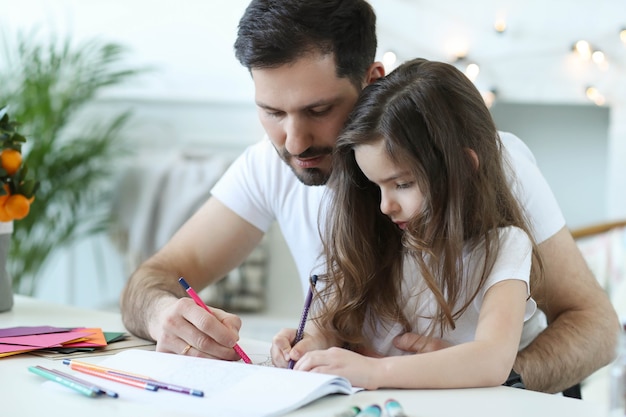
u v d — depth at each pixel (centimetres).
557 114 345
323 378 101
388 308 130
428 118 119
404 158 118
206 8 347
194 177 324
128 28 354
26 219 317
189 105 353
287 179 154
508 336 110
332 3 126
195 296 126
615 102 320
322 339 125
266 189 156
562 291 138
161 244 325
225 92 349
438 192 120
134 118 356
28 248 323
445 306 120
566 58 319
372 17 134
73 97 324
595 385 241
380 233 133
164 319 123
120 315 157
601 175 345
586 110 342
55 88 324
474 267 122
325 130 130
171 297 136
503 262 117
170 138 355
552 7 317
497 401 100
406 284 130
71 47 357
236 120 350
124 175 342
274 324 325
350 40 127
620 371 84
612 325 136
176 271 154
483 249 121
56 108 321
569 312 137
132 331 140
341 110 129
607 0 311
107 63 337
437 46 326
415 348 125
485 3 321
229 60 348
